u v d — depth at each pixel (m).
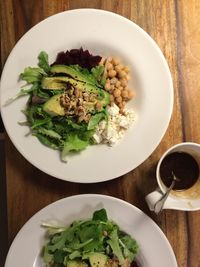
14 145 0.32
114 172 0.32
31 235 0.32
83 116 0.32
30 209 0.33
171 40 0.34
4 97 0.32
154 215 0.34
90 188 0.34
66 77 0.33
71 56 0.33
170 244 0.34
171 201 0.31
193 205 0.31
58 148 0.32
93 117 0.32
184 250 0.34
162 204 0.30
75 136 0.32
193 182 0.33
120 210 0.32
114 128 0.32
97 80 0.34
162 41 0.34
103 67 0.33
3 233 0.43
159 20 0.34
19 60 0.32
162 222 0.34
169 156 0.33
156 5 0.34
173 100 0.34
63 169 0.32
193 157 0.33
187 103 0.34
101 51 0.33
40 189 0.33
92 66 0.33
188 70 0.34
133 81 0.33
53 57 0.33
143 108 0.33
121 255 0.31
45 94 0.32
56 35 0.32
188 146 0.31
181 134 0.34
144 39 0.32
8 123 0.32
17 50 0.32
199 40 0.34
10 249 0.32
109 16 0.32
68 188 0.34
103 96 0.33
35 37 0.32
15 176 0.33
